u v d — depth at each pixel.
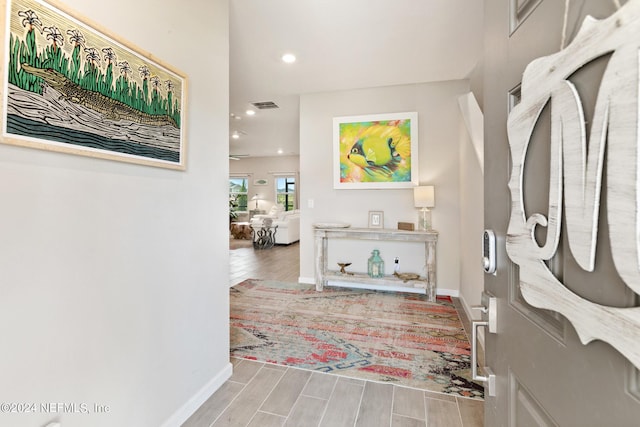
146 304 1.32
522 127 0.66
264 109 4.62
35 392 0.92
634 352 0.38
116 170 1.17
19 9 0.84
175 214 1.48
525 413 0.69
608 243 0.42
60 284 0.99
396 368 2.05
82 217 1.05
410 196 3.73
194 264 1.62
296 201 10.09
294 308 3.21
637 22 0.37
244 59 2.93
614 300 0.41
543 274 0.58
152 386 1.35
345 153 3.87
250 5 2.10
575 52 0.48
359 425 1.53
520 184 0.67
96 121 1.07
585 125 0.46
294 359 2.17
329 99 3.92
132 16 1.22
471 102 2.85
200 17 1.65
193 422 1.54
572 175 0.49
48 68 0.92
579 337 0.48
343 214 3.97
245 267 5.25
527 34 0.67
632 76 0.37
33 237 0.91
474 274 2.75
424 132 3.63
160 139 1.36
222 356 1.87
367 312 3.09
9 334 0.86
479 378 0.91
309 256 4.15
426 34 2.48
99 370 1.11
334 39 2.56
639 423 0.38
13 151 0.86
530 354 0.67
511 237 0.70
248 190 10.51
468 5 2.12
